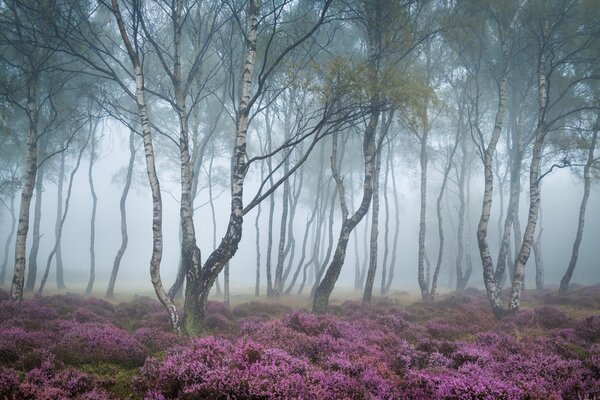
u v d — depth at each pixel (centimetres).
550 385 716
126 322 1446
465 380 655
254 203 1262
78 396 641
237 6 1855
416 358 891
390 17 1608
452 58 2539
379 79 1362
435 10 2061
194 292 1199
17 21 1484
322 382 646
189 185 1355
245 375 619
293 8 2097
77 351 866
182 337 1097
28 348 871
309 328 1058
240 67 2247
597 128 2041
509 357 903
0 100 1800
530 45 1906
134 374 800
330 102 1315
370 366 796
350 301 1964
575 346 1055
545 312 1478
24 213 1565
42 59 1773
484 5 1766
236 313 1661
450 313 1686
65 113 2533
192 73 1517
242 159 1252
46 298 1731
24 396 616
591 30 1727
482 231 1694
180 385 664
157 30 1908
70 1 1471
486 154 1756
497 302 1614
